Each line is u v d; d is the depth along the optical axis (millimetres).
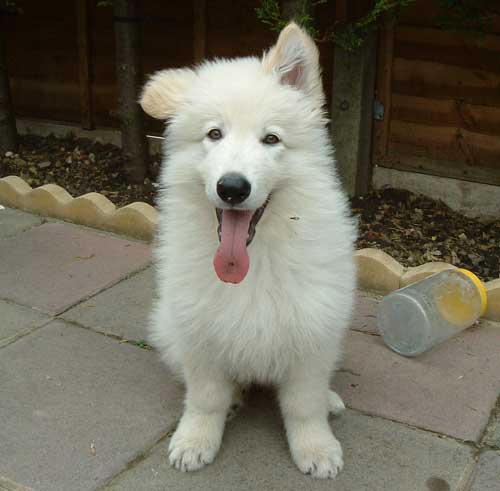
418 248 1551
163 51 2076
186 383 980
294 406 931
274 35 1896
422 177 1791
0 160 2113
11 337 1205
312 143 873
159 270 1009
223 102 832
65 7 2174
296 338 895
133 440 962
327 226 895
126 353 1166
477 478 897
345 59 1708
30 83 2340
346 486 886
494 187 1701
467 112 1688
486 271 1445
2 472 899
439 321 1166
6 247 1561
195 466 907
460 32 1545
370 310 1310
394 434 978
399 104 1770
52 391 1062
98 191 1898
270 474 906
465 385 1086
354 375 1111
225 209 824
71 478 893
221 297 889
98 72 2184
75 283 1400
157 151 2121
